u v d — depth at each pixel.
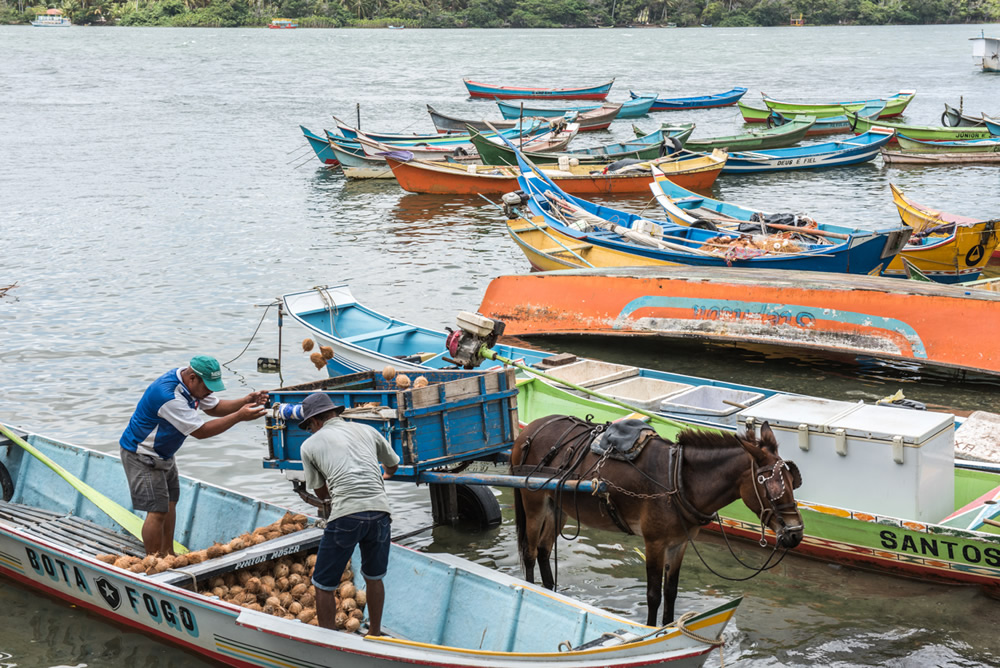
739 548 10.50
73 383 16.12
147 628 8.68
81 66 117.88
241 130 56.56
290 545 8.82
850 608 9.05
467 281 23.19
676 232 23.66
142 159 45.38
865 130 53.88
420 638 8.45
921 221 24.28
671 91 82.12
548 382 12.45
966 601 9.07
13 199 34.94
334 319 17.00
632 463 8.12
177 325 19.61
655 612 8.16
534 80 95.81
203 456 13.19
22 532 9.29
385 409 9.17
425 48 163.00
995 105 66.56
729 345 18.64
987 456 11.32
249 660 7.95
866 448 9.41
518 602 7.93
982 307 15.06
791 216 23.34
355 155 39.91
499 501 12.05
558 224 23.38
